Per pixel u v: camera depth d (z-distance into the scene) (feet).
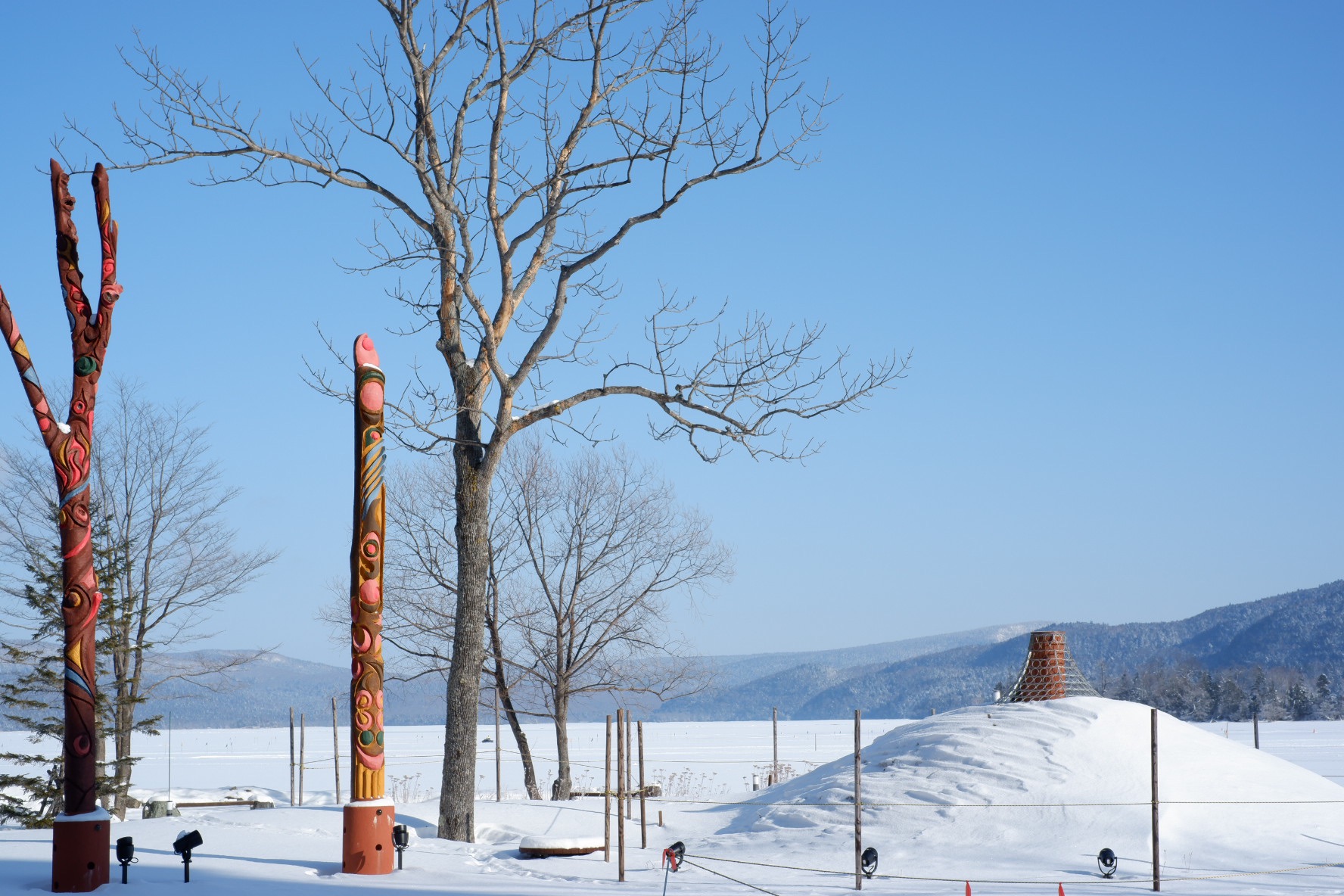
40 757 85.46
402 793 123.95
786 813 68.69
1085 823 61.21
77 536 41.27
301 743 90.94
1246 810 63.41
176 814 73.77
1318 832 61.67
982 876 53.11
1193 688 445.37
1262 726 314.14
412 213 67.87
